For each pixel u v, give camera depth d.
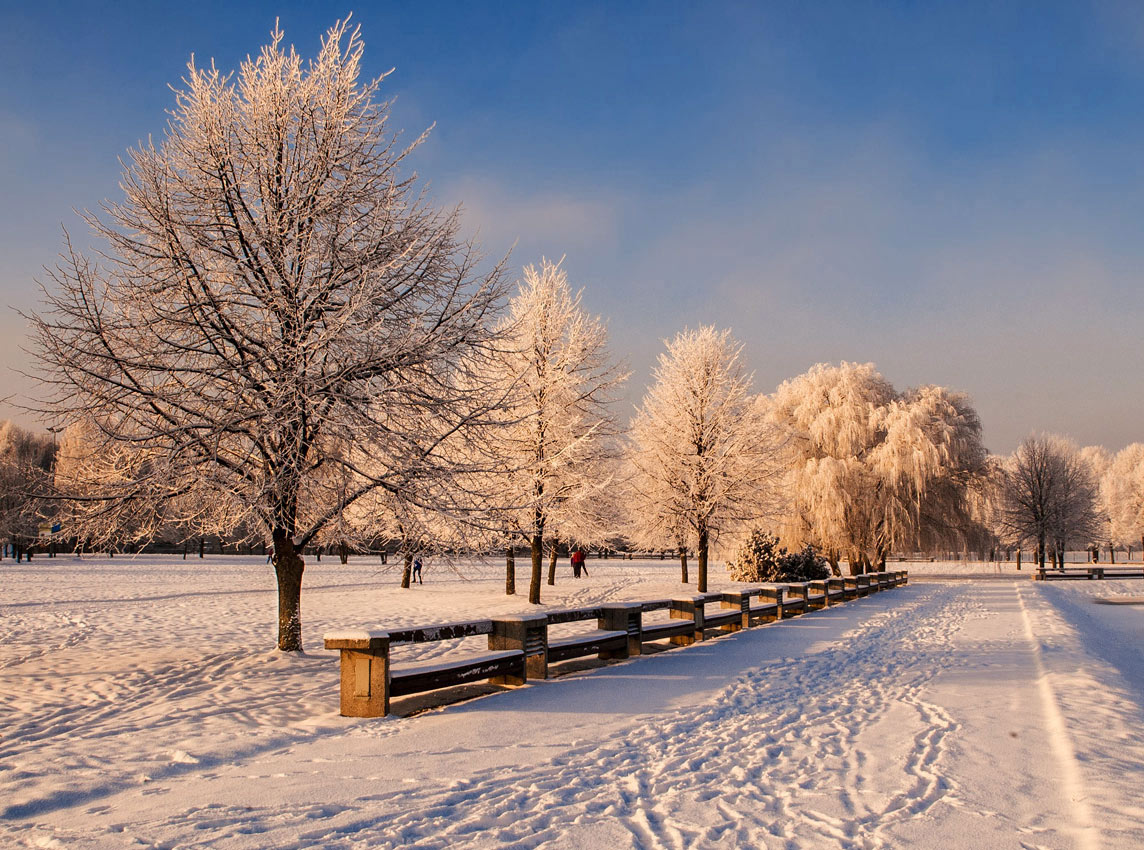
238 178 11.22
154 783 5.02
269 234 10.75
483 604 21.36
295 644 11.41
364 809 4.44
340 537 11.64
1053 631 14.61
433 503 10.55
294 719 7.14
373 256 10.95
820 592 21.59
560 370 23.97
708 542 30.47
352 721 6.95
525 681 8.95
